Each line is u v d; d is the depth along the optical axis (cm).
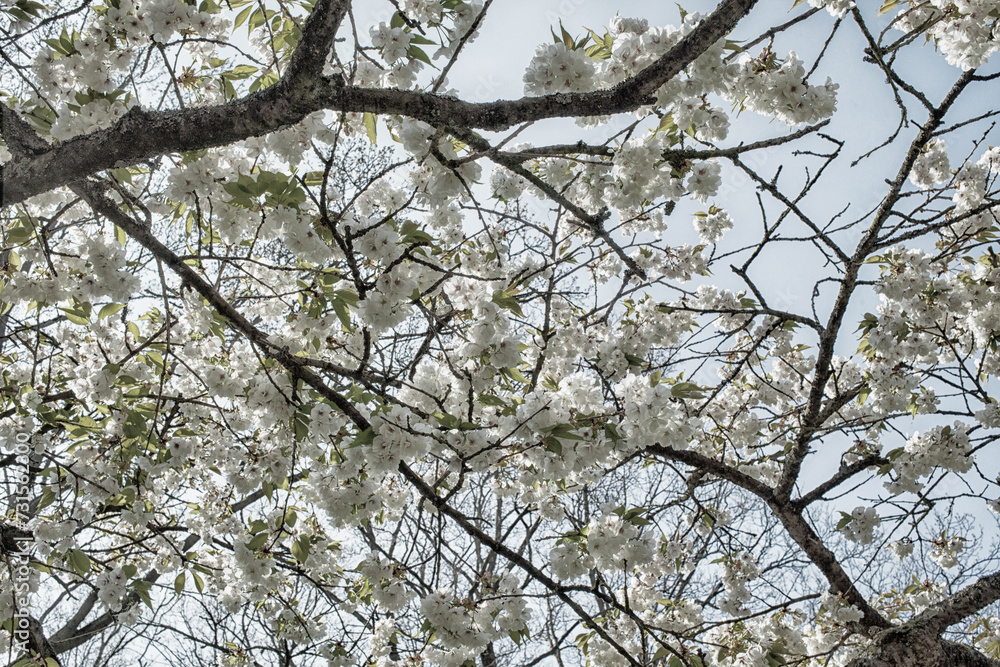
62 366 401
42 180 243
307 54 216
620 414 283
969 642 605
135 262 349
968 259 492
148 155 245
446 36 284
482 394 283
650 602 488
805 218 372
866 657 412
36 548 384
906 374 459
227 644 667
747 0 231
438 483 373
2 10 306
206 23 281
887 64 350
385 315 277
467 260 359
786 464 465
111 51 292
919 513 480
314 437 337
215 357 383
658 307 470
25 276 317
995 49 354
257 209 279
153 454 387
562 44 274
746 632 465
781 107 322
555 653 445
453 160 272
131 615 516
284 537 413
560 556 338
